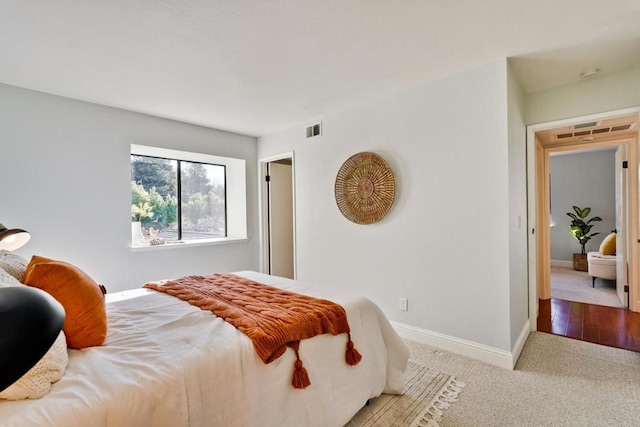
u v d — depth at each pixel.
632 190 3.53
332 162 3.51
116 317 1.66
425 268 2.78
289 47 2.11
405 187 2.89
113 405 0.98
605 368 2.31
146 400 1.04
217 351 1.27
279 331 1.44
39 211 2.76
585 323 3.25
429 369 2.32
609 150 5.95
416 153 2.81
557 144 3.84
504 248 2.35
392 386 1.98
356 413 1.81
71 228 2.93
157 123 3.53
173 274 3.64
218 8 1.68
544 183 3.97
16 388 0.92
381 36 1.99
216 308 1.73
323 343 1.62
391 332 2.04
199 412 1.14
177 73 2.47
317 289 2.21
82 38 1.95
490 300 2.42
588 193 6.17
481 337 2.47
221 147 4.12
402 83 2.75
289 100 3.10
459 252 2.57
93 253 3.05
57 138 2.86
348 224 3.37
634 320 3.31
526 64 2.41
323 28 1.89
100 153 3.11
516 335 2.52
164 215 3.98
